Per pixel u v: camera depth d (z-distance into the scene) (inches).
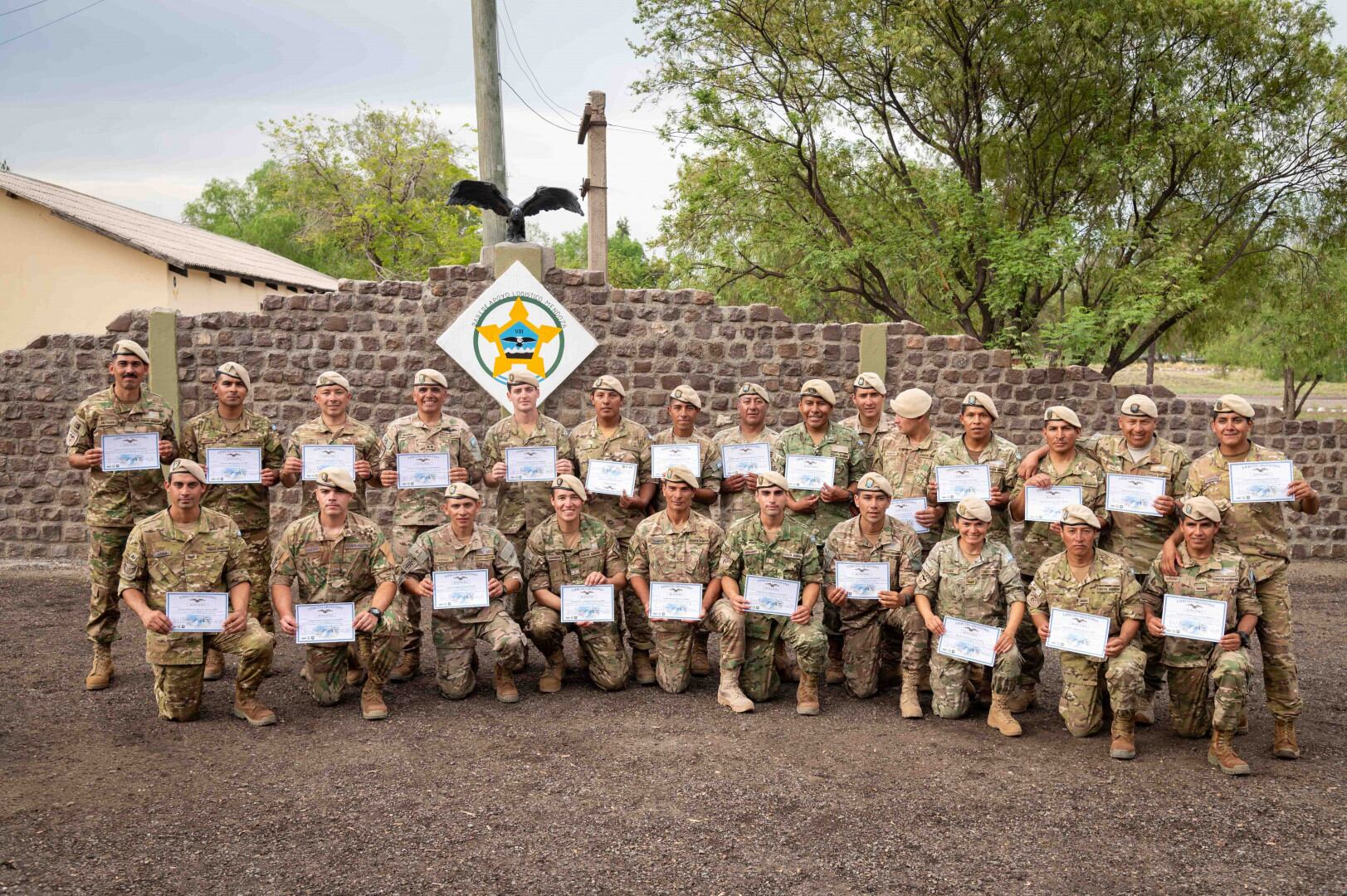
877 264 706.2
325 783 212.7
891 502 283.6
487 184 448.5
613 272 1090.7
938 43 648.4
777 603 265.3
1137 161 647.8
